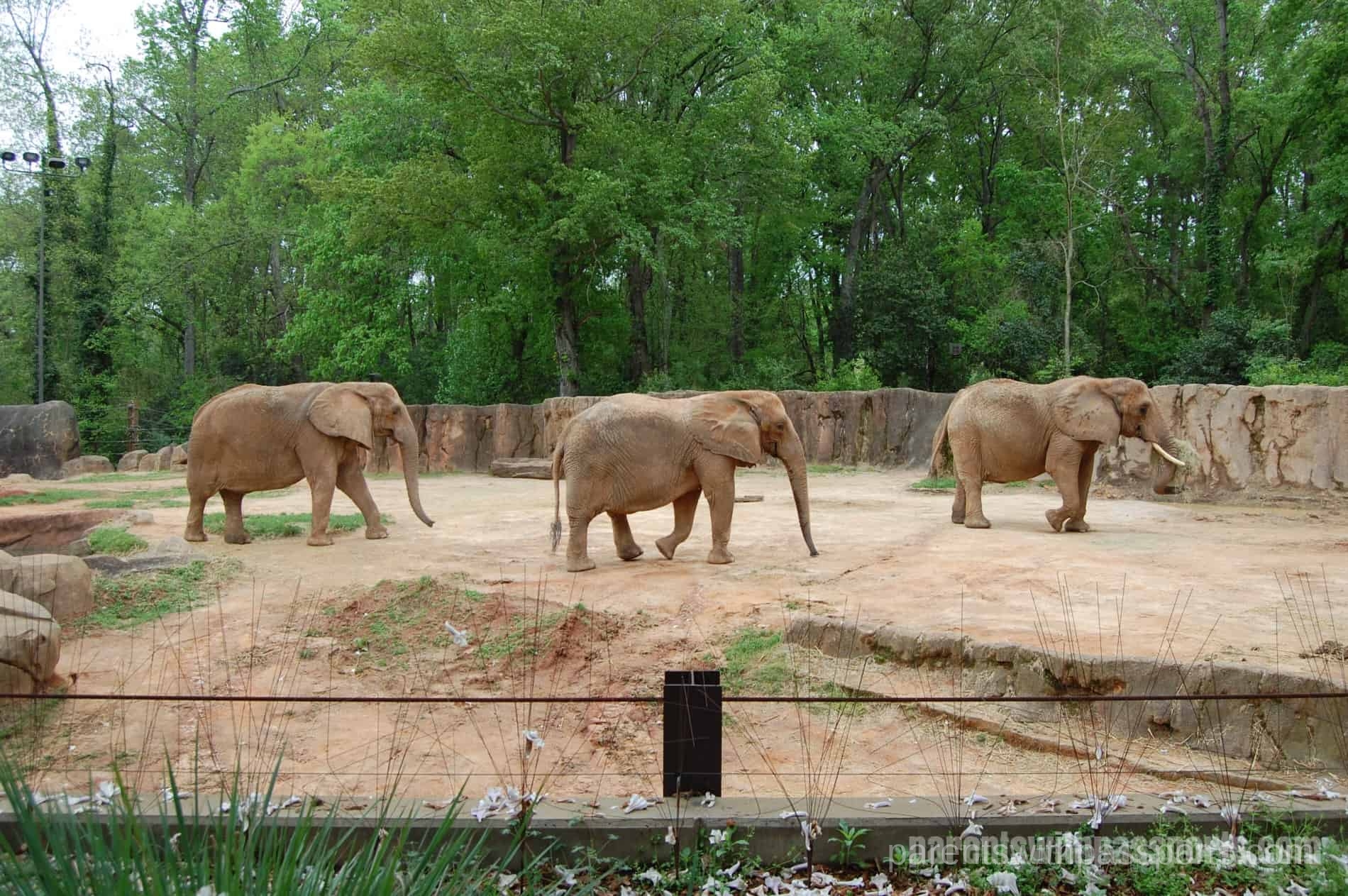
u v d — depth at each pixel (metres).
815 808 4.16
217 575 9.43
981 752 5.38
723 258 38.41
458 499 17.39
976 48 33.38
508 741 5.63
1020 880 3.79
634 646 7.20
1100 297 35.34
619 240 26.31
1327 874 3.59
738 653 6.95
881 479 20.41
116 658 7.11
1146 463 16.05
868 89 35.50
